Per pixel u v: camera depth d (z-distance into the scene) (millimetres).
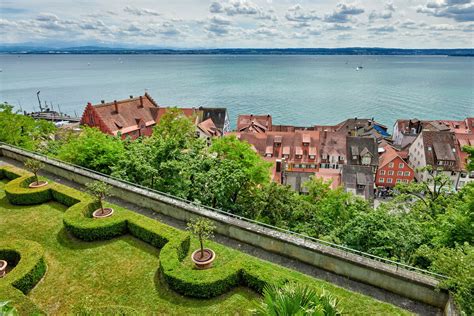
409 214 29188
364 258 15641
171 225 20297
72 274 15898
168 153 28719
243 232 18312
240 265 15320
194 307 14008
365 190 58062
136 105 72812
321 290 10453
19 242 16594
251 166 32062
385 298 14656
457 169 65125
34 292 14711
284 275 14680
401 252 20203
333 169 66125
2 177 27312
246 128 87938
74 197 21797
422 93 179000
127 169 27453
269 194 31219
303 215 31297
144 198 22156
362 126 94812
